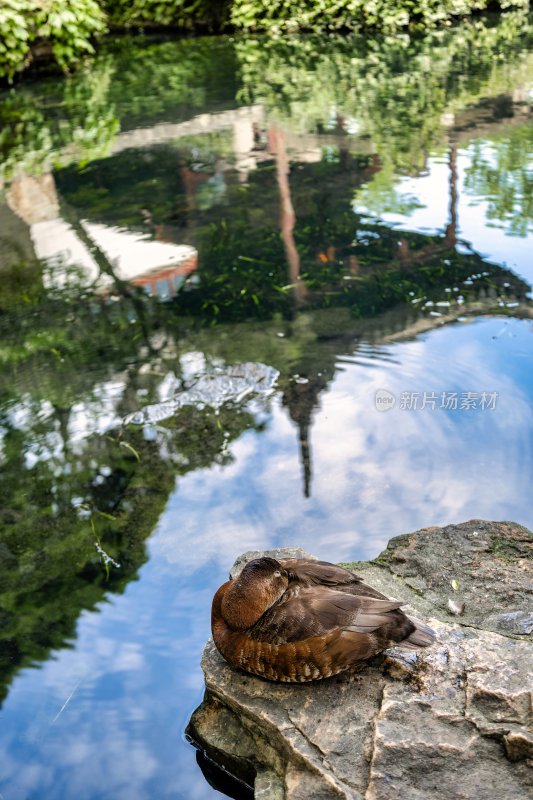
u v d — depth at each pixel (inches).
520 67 263.3
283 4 334.0
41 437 100.0
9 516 87.7
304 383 105.1
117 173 189.8
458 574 67.8
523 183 166.4
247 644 58.2
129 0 341.7
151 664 68.3
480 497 82.7
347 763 53.6
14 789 60.1
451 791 51.4
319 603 57.4
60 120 234.5
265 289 133.0
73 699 66.0
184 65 293.4
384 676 58.3
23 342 122.8
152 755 61.2
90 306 132.8
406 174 176.2
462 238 144.3
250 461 91.9
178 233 157.0
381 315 121.1
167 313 128.6
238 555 78.3
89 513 86.7
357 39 322.0
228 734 59.7
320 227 153.6
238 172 185.9
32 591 77.3
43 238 159.2
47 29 280.5
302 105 234.5
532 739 52.4
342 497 84.4
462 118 213.3
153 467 92.9
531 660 57.9
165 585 76.2
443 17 336.5
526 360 105.2
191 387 106.7
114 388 109.0
